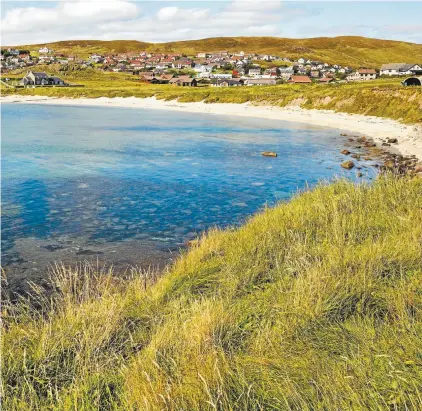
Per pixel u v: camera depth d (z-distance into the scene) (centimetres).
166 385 418
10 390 457
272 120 6022
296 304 585
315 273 648
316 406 384
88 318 602
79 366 494
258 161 2891
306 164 2770
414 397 375
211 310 583
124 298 752
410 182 1327
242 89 10306
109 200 1864
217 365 449
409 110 5019
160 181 2261
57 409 412
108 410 420
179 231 1469
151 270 1116
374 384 402
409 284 610
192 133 4566
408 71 14912
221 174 2452
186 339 527
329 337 505
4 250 1263
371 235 880
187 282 785
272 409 394
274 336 515
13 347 541
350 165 2611
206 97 9156
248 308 618
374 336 491
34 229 1463
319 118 5834
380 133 4334
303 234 956
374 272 669
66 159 2898
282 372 443
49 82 14400
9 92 12381
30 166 2616
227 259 877
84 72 17788
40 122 5744
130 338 568
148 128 5066
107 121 5975
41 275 1082
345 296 592
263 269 784
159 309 679
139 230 1473
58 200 1848
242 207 1778
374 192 1206
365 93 6022
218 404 397
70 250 1275
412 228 852
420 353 440
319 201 1195
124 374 469
